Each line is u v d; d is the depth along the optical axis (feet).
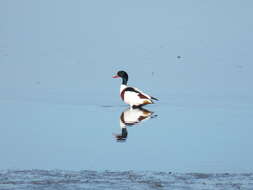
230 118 48.19
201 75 67.92
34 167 31.91
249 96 58.59
